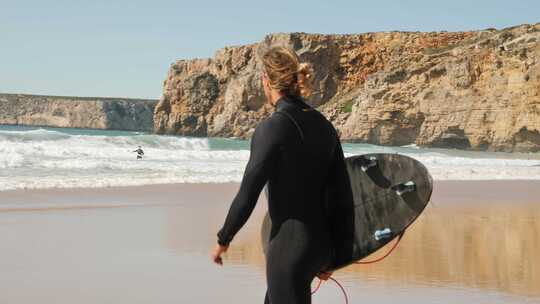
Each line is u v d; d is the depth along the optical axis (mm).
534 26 84500
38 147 30703
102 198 14195
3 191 14641
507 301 5637
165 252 7895
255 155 2992
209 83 133625
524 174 25938
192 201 14367
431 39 110500
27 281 6141
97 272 6621
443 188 18562
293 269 2973
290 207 3029
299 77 3123
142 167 24078
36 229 9523
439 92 85312
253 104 120688
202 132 133125
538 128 72375
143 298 5551
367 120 93062
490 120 78250
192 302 5441
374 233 3104
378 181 3162
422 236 9492
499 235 9688
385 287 6145
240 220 2965
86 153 31797
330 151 3141
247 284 6160
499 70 78812
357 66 116188
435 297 5762
